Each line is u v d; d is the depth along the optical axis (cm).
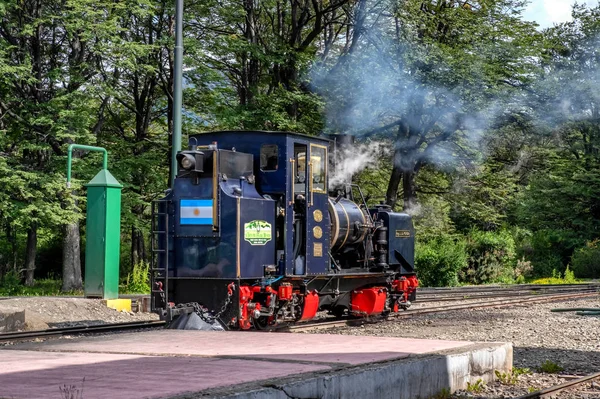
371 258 1717
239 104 3084
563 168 4894
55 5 2955
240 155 1379
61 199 2741
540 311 1978
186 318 1329
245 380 667
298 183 1443
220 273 1319
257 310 1323
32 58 2931
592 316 1842
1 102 2825
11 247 3975
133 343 982
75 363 781
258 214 1352
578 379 950
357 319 1645
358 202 1838
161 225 1382
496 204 5003
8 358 830
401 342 983
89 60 2911
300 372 713
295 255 1427
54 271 4481
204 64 3083
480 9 3475
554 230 4959
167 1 3038
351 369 739
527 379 970
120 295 2116
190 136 1456
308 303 1455
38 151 2941
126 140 3506
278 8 3384
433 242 3738
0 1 2658
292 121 2930
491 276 3884
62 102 2752
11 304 1638
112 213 1831
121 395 593
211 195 1333
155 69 2908
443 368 841
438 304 2223
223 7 3231
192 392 609
